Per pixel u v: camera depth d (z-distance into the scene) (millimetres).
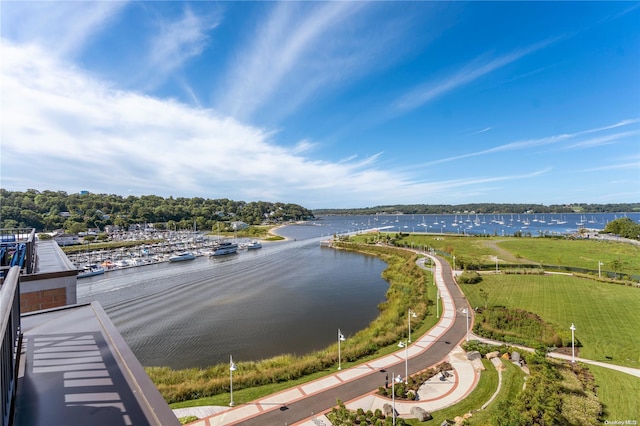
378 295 46750
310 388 20469
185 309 41219
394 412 17391
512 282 46500
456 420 17000
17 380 4445
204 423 17141
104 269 63312
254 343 31000
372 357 24734
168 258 77250
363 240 104125
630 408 17609
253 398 19391
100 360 5109
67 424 3629
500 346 25297
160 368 24547
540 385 18172
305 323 36062
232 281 56188
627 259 60281
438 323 31781
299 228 183500
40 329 6262
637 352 25156
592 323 30906
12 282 4258
